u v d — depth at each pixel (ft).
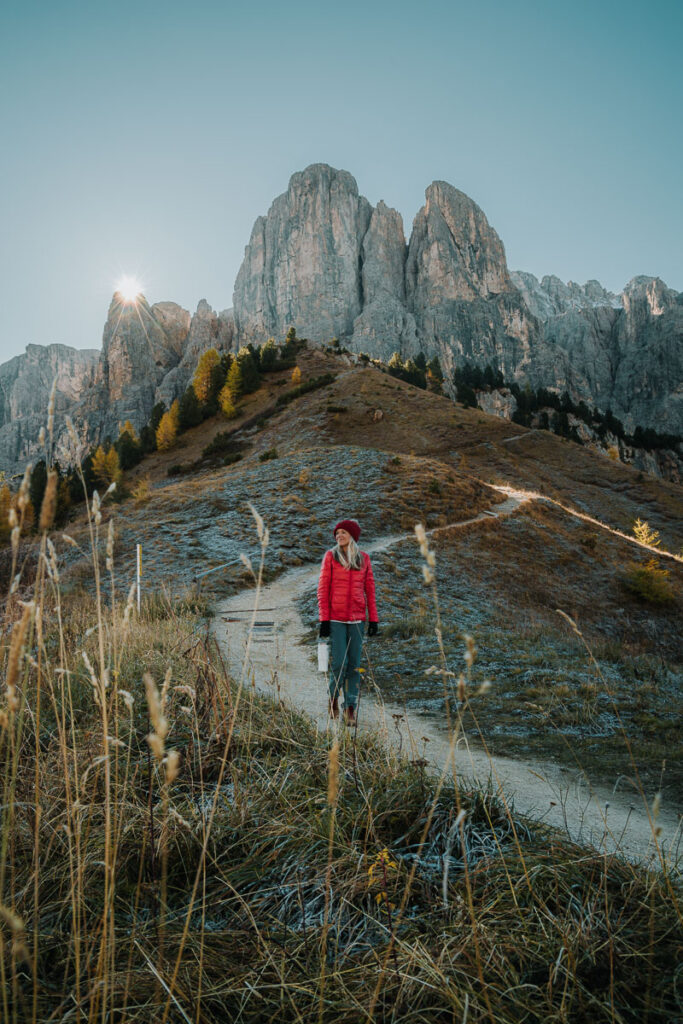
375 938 6.09
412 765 10.66
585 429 441.68
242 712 14.57
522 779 14.49
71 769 9.41
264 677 26.91
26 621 3.40
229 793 9.68
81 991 4.94
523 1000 5.17
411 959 5.52
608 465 213.66
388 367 414.21
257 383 347.15
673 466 462.19
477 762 15.85
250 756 11.19
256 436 264.72
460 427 237.04
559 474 204.74
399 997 5.01
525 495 137.90
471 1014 4.96
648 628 85.05
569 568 96.68
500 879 7.16
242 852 7.82
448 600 64.18
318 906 6.64
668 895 7.06
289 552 82.33
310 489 119.75
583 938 6.01
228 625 45.73
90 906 6.24
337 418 251.39
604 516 177.17
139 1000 4.91
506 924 6.28
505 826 8.94
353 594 18.04
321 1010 4.62
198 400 348.18
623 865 8.00
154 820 7.88
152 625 32.78
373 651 35.22
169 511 108.68
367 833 7.68
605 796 13.41
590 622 80.74
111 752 10.43
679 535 168.45
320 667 17.28
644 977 5.60
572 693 25.38
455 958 5.61
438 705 23.81
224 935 5.97
